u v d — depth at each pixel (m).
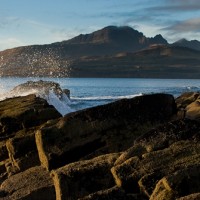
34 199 12.92
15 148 16.56
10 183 13.91
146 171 10.92
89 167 12.17
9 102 25.64
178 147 11.55
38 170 14.68
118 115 15.51
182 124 12.55
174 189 9.79
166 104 15.96
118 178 11.05
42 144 14.91
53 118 21.20
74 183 11.95
